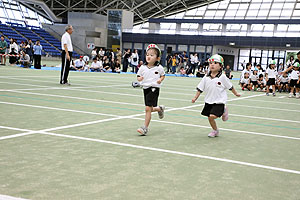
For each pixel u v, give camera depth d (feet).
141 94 36.91
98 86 43.62
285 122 23.90
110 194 9.59
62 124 18.97
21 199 8.96
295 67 45.65
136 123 20.52
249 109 30.04
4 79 43.70
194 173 11.78
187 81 70.28
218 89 17.62
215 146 15.93
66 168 11.71
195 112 26.30
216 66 17.67
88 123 19.62
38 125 18.37
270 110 30.17
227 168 12.54
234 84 71.97
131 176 11.19
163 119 22.49
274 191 10.41
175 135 17.92
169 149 14.92
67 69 41.52
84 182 10.46
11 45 83.46
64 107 24.89
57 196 9.30
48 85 39.88
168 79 73.92
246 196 9.89
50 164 12.06
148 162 12.81
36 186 9.96
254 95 46.11
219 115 17.42
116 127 18.99
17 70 66.08
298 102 39.40
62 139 15.69
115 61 88.07
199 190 10.20
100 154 13.58
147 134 17.75
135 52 94.89
